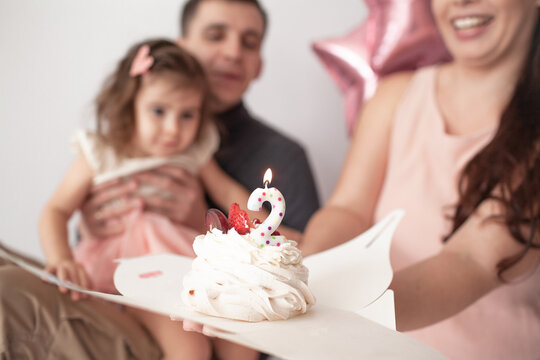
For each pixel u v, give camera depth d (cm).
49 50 180
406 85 167
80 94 178
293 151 172
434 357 64
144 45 162
